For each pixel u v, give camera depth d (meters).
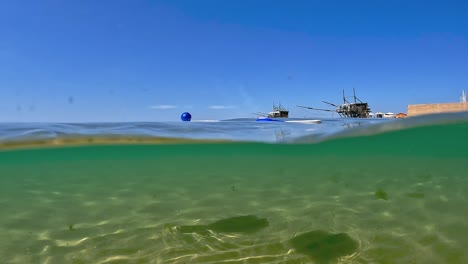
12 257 2.59
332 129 8.82
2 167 12.12
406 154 14.53
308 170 10.57
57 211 4.05
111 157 12.87
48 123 9.67
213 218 3.63
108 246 2.81
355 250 2.62
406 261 2.39
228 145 10.07
